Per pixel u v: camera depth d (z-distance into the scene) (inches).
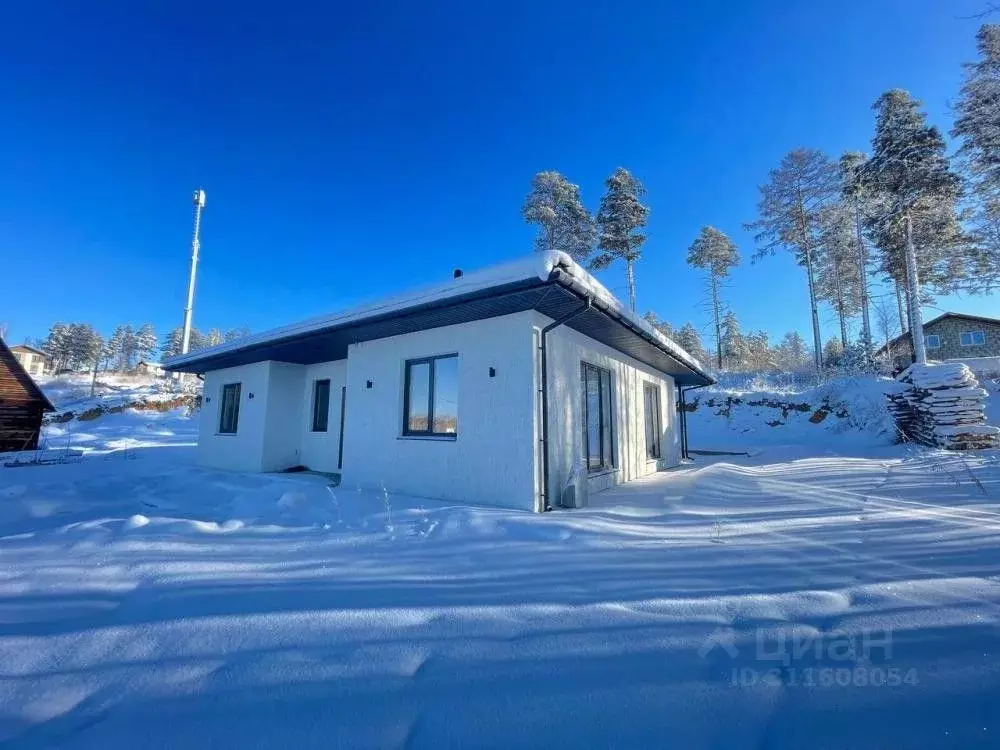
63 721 60.6
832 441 573.3
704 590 100.1
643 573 113.0
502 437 210.7
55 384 1288.1
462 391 228.2
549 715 59.3
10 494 238.8
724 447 602.9
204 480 293.0
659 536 148.3
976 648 71.4
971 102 587.2
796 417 679.1
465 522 163.2
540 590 103.3
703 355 1390.3
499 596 100.2
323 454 341.1
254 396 355.3
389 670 71.3
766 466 354.0
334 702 63.3
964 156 637.3
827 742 52.3
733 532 151.0
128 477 297.1
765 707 59.1
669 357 351.6
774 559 121.0
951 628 78.3
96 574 117.4
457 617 89.9
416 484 239.3
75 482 274.8
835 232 934.4
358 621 88.7
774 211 939.3
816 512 174.7
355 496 226.5
